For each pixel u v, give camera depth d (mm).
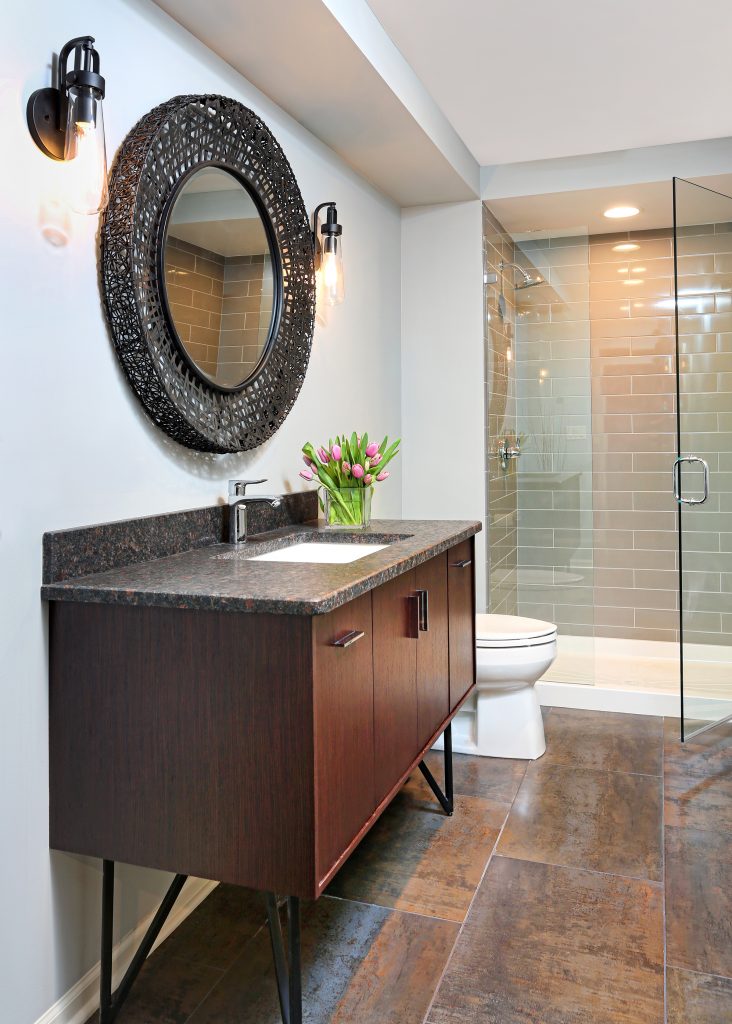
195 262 1885
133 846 1403
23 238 1404
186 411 1804
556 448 3732
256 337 2188
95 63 1438
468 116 2955
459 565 2412
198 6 1843
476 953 1755
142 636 1381
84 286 1563
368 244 3240
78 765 1435
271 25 1938
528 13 2244
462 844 2252
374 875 2096
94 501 1599
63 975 1508
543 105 2871
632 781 2668
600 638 4430
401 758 1804
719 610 3098
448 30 2314
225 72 2133
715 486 3084
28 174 1414
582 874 2074
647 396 4312
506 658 2764
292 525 2471
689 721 3000
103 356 1624
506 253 3803
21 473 1402
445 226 3617
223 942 1820
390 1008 1581
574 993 1616
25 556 1404
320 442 2756
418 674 1949
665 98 2828
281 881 1308
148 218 1671
